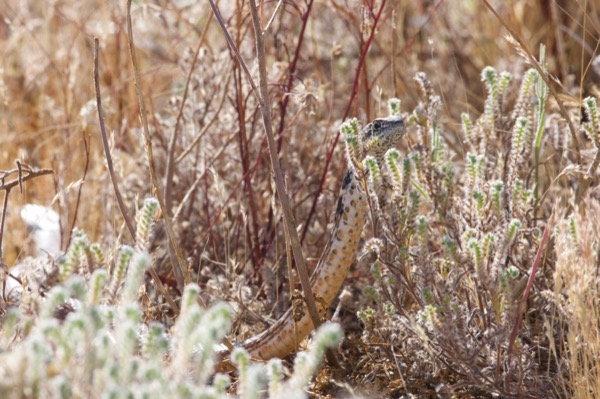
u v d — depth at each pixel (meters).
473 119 13.62
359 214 8.55
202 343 5.53
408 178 8.07
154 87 14.46
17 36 14.45
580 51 14.14
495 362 8.03
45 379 5.43
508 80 9.54
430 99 9.66
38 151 13.10
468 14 15.77
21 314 6.51
